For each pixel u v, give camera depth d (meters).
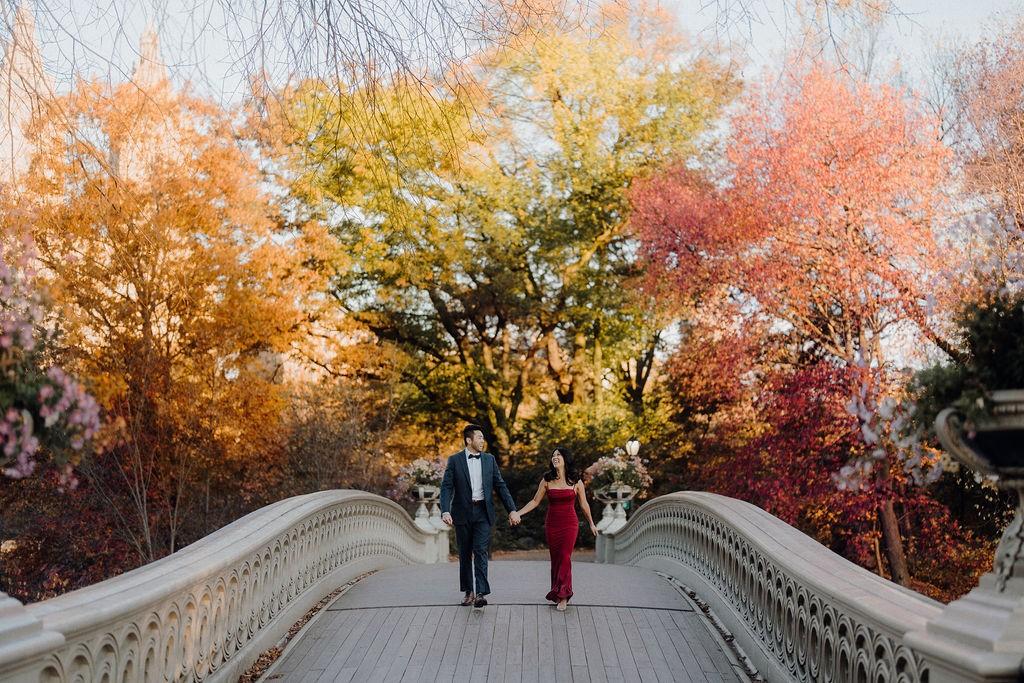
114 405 18.14
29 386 4.59
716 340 21.45
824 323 19.84
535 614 8.94
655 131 25.42
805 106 18.67
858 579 5.11
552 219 28.31
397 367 28.03
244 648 7.11
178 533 19.94
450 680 6.83
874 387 16.94
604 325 29.47
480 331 30.02
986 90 17.84
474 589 9.53
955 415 3.37
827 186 18.84
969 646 2.96
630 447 20.25
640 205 22.45
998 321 3.39
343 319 27.89
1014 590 3.00
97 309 17.11
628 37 20.66
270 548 8.09
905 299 16.91
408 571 12.86
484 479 9.26
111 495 18.91
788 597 6.35
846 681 4.86
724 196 20.94
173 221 17.33
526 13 4.84
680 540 11.98
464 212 26.62
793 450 18.83
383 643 7.91
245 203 18.75
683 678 6.91
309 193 20.42
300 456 21.61
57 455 5.93
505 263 28.23
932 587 18.05
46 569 18.92
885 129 18.31
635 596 10.02
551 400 30.62
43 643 3.33
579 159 27.42
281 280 21.55
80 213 13.74
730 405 22.17
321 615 9.12
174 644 5.39
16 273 6.01
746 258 19.91
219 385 20.12
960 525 17.55
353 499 12.02
